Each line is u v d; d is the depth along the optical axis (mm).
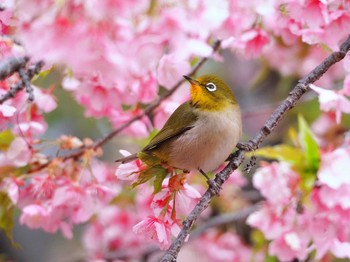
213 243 14883
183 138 9812
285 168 11422
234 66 18719
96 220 14461
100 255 14391
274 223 11438
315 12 8914
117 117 11984
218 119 9844
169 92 11672
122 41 6723
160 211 8641
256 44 11141
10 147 10641
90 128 17078
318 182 11414
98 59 6566
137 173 8859
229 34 9000
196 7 7527
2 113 9203
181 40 7398
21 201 11031
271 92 18312
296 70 15438
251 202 15555
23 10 6438
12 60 8539
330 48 9359
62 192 10508
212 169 10078
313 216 11281
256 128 18078
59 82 11195
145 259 14812
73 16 6426
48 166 10812
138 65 7320
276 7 9281
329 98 9820
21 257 16812
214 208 15469
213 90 10039
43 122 11211
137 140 12594
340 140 14672
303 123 11477
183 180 8781
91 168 11000
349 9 9211
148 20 7293
